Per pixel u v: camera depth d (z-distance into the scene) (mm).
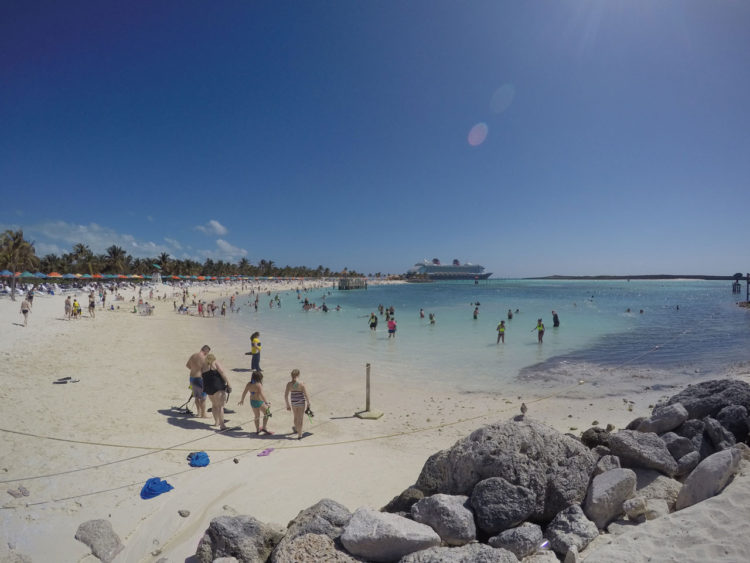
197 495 5648
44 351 15344
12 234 49344
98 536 4469
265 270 173125
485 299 70062
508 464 4035
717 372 14312
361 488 6199
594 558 3066
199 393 9336
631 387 12805
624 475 3941
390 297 79250
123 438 7410
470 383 13758
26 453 6316
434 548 3291
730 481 3852
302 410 8469
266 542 3996
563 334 24891
